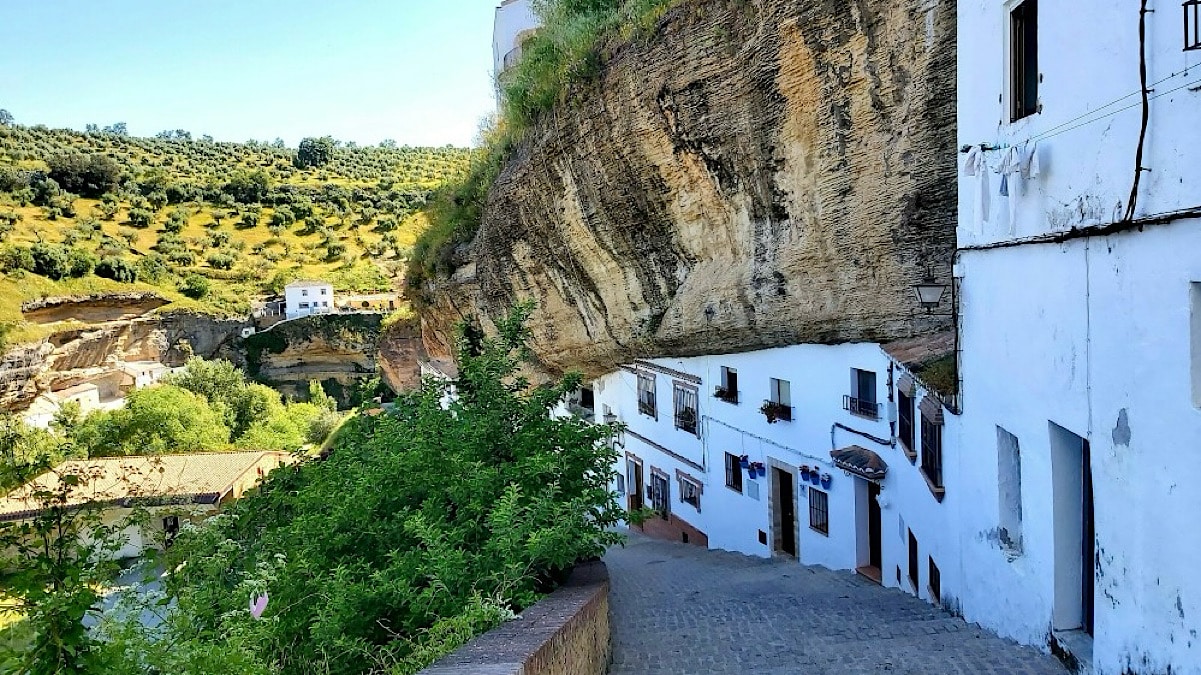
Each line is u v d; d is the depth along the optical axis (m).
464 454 7.81
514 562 6.38
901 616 8.60
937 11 8.27
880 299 10.44
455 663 4.24
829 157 10.11
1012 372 6.71
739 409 15.62
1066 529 6.02
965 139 7.66
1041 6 5.91
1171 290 4.37
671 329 14.30
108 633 4.91
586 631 5.95
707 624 8.59
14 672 3.80
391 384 45.16
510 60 23.31
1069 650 5.78
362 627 6.38
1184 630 4.33
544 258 16.25
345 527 7.55
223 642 6.17
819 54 9.56
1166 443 4.46
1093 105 5.19
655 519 19.84
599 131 13.22
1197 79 4.08
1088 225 5.29
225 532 9.80
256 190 89.00
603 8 14.21
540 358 18.59
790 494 14.48
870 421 11.59
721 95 11.00
